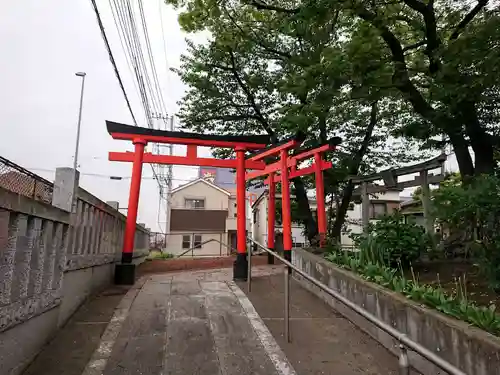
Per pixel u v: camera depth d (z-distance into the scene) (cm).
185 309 543
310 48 1007
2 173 305
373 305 450
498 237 436
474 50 569
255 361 374
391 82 662
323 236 877
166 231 2628
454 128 715
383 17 688
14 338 310
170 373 343
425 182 1034
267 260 1268
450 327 322
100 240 653
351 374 353
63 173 465
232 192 2955
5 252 289
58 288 430
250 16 1048
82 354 376
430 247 676
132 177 799
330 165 995
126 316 505
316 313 539
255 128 1305
